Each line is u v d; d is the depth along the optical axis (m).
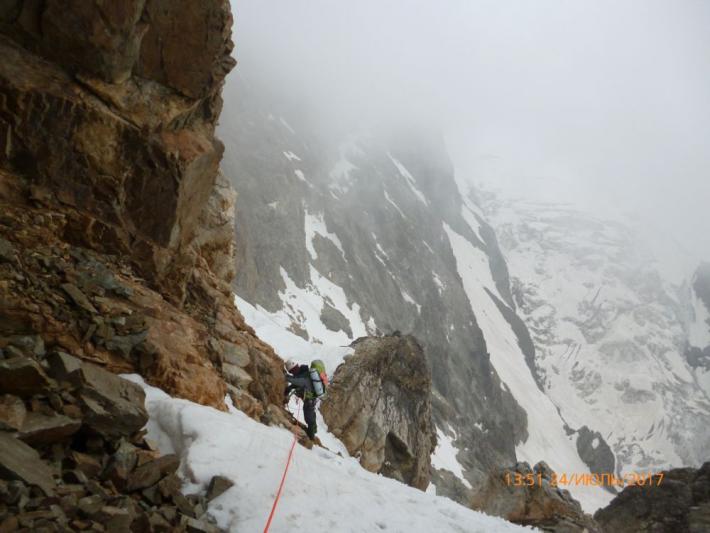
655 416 154.88
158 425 6.74
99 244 8.49
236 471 6.41
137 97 8.89
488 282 148.62
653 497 17.20
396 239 93.44
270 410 10.60
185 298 10.87
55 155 8.13
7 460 4.48
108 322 7.19
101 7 8.15
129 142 8.66
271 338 23.00
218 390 8.36
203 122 10.23
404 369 23.36
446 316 92.44
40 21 8.08
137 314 7.65
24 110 7.86
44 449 5.14
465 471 61.16
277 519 6.06
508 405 98.31
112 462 5.39
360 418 20.17
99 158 8.46
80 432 5.50
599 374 165.25
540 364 167.00
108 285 7.83
